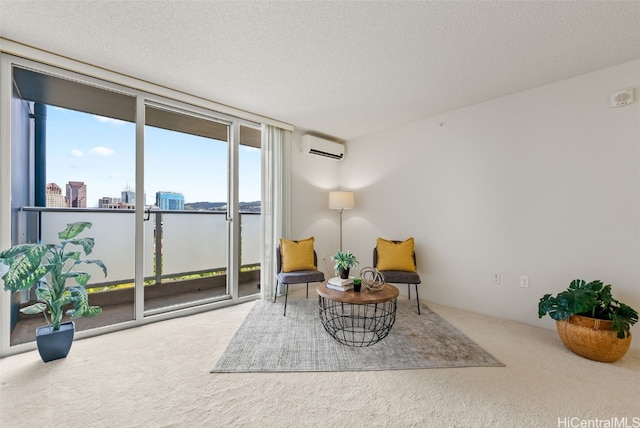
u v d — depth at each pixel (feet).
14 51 6.51
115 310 9.90
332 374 6.07
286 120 11.84
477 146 10.05
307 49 6.73
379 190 13.26
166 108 9.41
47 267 6.28
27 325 8.31
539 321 8.66
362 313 9.91
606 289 6.84
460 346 7.34
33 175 9.01
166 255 11.94
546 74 7.92
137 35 6.24
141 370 6.16
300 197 13.29
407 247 11.04
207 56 7.07
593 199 7.73
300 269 10.80
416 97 9.51
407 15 5.53
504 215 9.38
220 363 6.47
